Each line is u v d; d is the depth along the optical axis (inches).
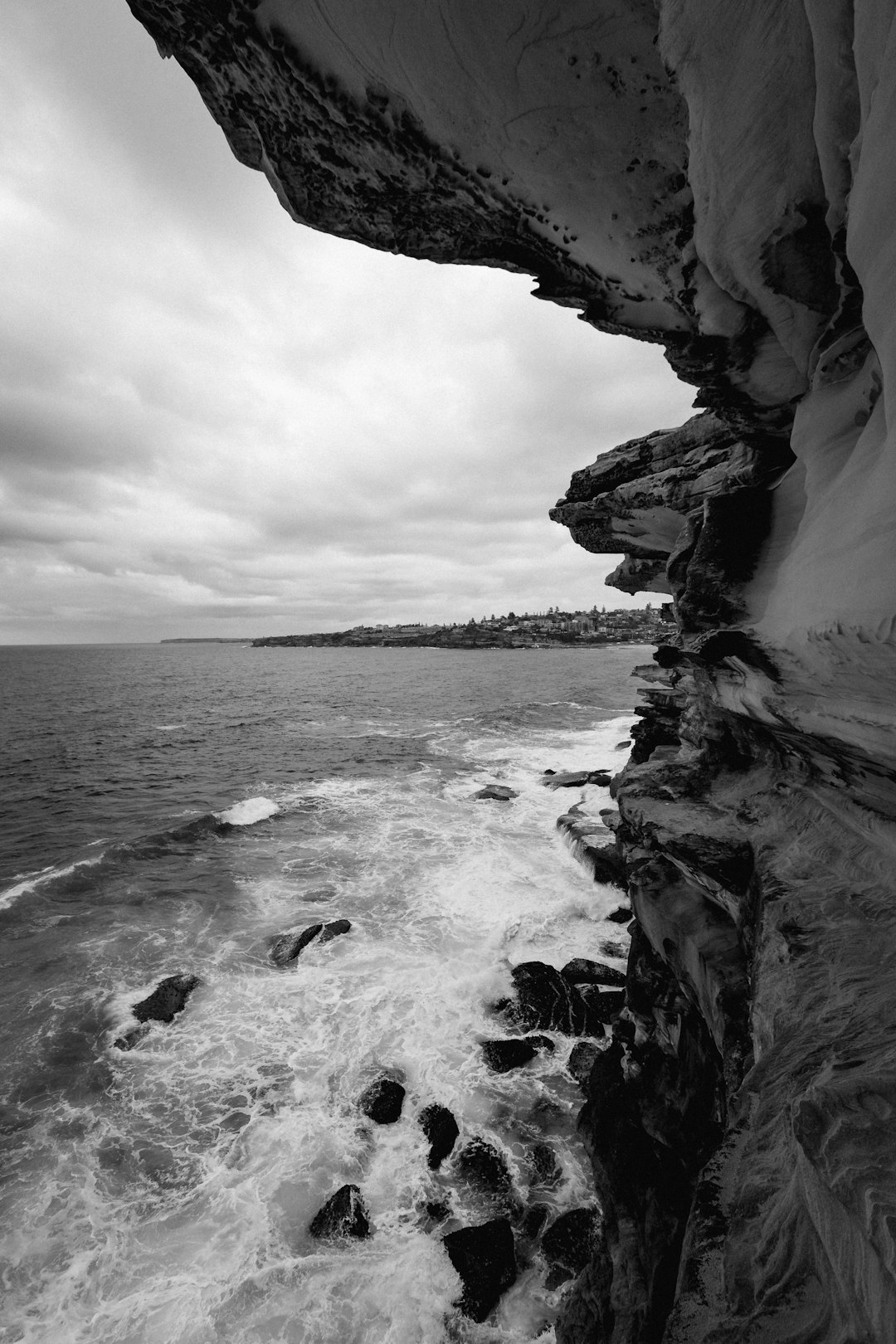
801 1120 102.1
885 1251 74.2
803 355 208.8
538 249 215.0
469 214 199.8
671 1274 194.5
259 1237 311.0
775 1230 104.9
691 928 253.3
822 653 159.5
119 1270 297.0
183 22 149.3
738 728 332.5
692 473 405.7
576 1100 392.2
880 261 108.3
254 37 149.6
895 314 106.1
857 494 150.3
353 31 141.6
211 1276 293.4
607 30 133.9
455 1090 399.5
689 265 195.2
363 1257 300.4
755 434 294.7
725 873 245.0
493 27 136.4
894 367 109.7
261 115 175.2
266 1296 284.2
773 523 268.1
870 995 144.3
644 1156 252.5
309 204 202.4
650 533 496.4
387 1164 350.0
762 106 130.6
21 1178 344.2
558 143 164.9
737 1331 94.6
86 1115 385.1
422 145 172.9
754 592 268.4
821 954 168.1
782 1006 157.8
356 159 181.5
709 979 224.8
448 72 148.8
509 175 179.5
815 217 153.3
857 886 191.3
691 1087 246.1
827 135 122.6
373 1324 273.1
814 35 109.5
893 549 119.5
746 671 260.2
